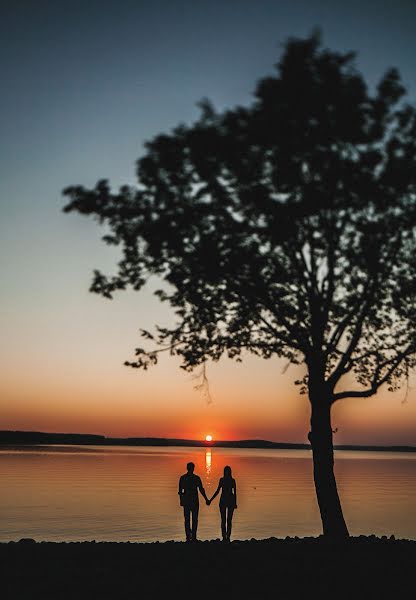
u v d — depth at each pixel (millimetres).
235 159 16125
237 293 17391
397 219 16359
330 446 17453
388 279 17344
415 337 18047
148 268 17469
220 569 12336
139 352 18625
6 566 12266
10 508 42188
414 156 16188
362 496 59156
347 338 18922
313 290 17391
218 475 90125
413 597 10617
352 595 10703
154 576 11664
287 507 47188
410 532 34438
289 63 16062
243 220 16703
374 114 16062
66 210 17062
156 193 16891
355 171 15805
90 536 30219
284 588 11039
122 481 73688
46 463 124500
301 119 16016
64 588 10648
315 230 16641
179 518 39156
